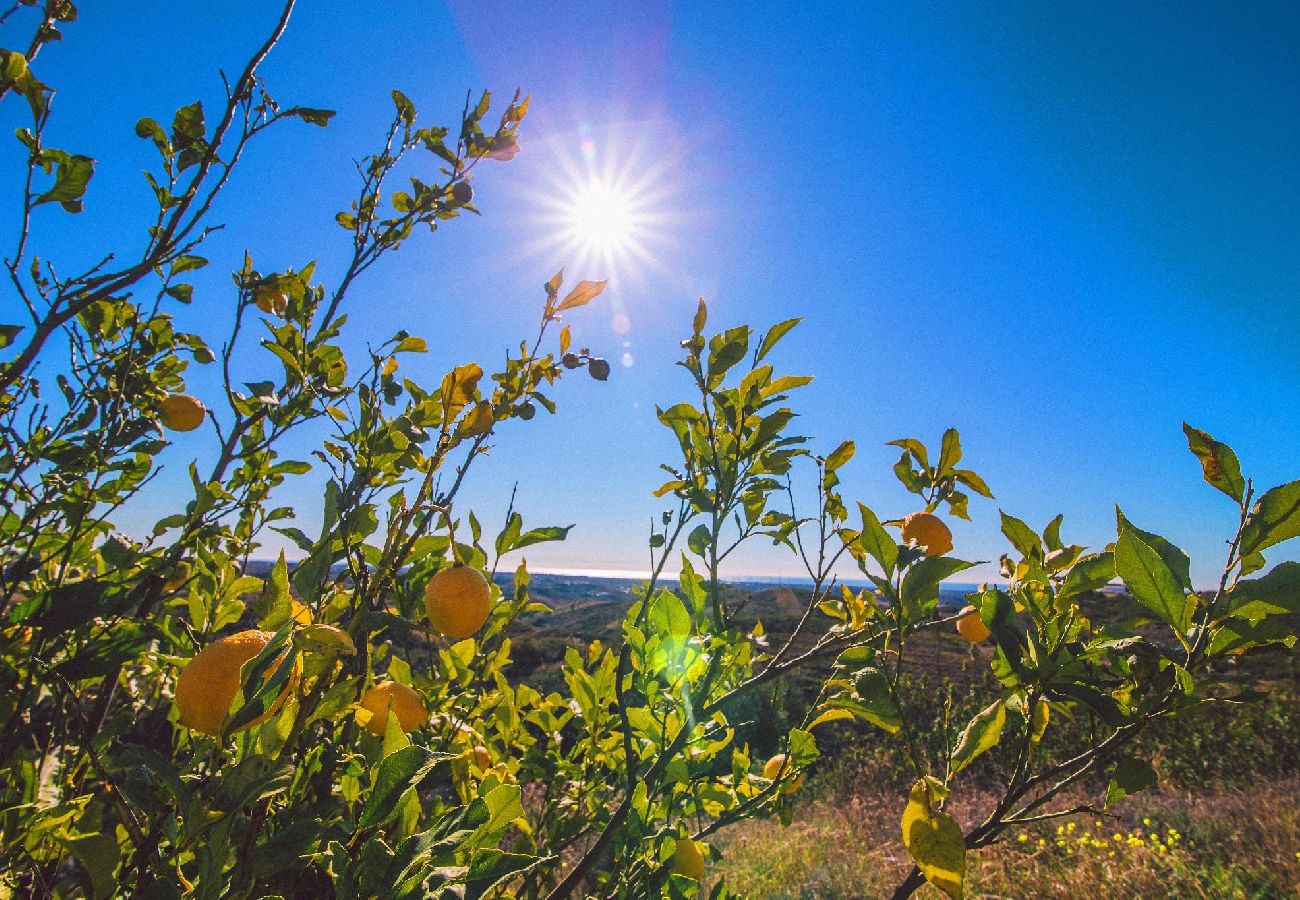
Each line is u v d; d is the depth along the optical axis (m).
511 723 2.14
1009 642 1.15
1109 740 1.14
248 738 0.75
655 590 2.09
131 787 0.81
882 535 1.18
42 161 1.51
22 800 1.19
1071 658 1.14
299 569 0.95
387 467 1.52
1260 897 4.88
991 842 1.19
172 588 1.74
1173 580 1.05
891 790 8.48
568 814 2.16
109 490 1.82
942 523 1.48
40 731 1.41
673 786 2.03
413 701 1.08
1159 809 6.82
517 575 2.02
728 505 1.87
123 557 1.64
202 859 0.70
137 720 1.54
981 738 1.10
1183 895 5.02
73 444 1.74
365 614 1.01
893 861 6.30
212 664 0.71
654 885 1.73
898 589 1.17
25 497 1.73
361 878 0.78
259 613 0.85
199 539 1.71
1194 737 8.07
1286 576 1.01
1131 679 1.19
